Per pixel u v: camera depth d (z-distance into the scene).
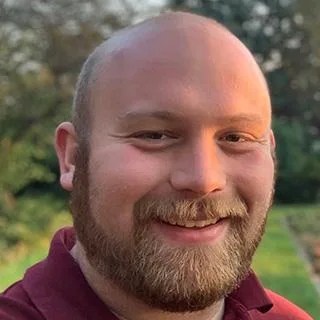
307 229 4.02
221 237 0.37
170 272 0.36
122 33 0.39
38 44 3.49
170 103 0.36
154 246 0.36
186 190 0.36
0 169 2.96
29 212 3.14
